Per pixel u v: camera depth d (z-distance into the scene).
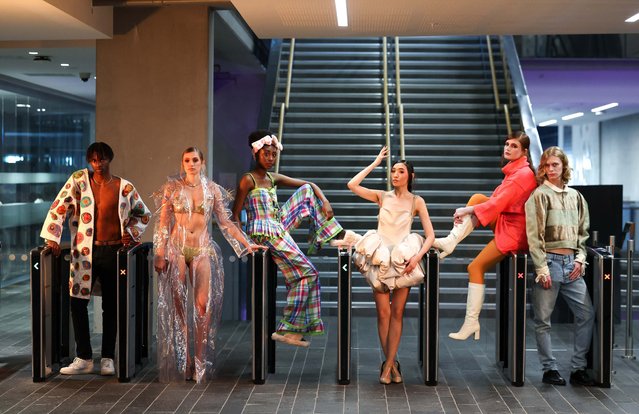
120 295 6.00
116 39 8.02
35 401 5.48
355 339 7.66
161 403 5.44
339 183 10.56
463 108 11.77
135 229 6.32
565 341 7.51
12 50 8.50
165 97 8.02
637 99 14.47
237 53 12.20
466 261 8.96
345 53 12.98
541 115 17.00
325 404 5.43
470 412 5.26
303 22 7.52
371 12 7.04
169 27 8.00
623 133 16.36
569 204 5.98
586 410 5.32
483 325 7.71
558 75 14.37
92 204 6.20
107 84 8.05
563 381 6.00
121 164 8.07
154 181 8.05
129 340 6.04
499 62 12.52
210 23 8.11
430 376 5.95
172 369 6.06
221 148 14.12
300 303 6.20
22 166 10.84
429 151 11.02
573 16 7.17
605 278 5.91
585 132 18.34
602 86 14.44
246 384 5.98
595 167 17.88
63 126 11.66
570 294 6.04
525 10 6.93
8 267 10.77
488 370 6.46
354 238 6.18
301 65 12.80
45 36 7.91
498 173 10.61
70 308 6.43
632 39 13.89
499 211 6.22
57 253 6.19
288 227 6.40
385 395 5.68
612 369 6.28
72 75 10.23
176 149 8.04
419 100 12.04
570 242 5.95
